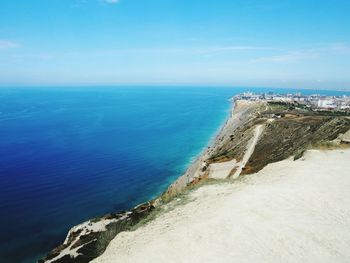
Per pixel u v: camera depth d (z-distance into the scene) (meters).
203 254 12.83
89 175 84.25
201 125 182.38
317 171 22.86
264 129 93.19
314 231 14.05
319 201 17.33
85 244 40.53
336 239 13.44
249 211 16.30
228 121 191.75
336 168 23.56
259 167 51.78
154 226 16.55
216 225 15.10
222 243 13.52
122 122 192.50
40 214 59.44
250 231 14.29
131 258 13.36
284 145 63.84
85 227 48.34
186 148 119.19
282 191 18.86
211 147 115.50
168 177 83.12
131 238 15.61
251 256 12.42
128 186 75.94
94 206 63.44
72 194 70.06
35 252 45.72
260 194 18.61
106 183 77.88
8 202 65.31
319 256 12.27
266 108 183.50
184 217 16.94
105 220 49.00
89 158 102.69
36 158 101.31
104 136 144.00
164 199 23.02
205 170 71.75
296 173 22.61
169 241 14.20
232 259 12.30
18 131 153.38
